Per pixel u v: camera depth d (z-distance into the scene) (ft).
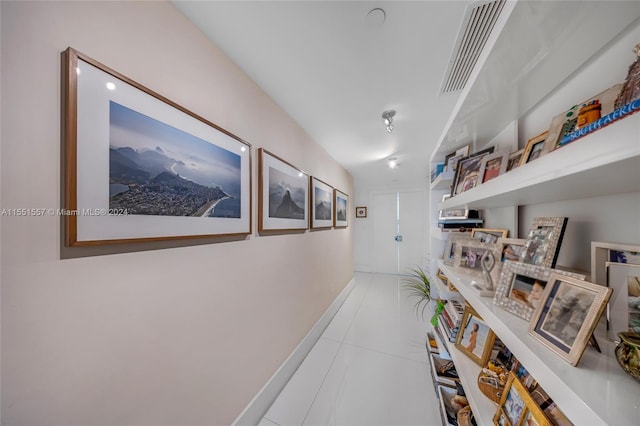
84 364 2.09
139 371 2.52
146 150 2.54
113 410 2.28
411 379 5.49
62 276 1.95
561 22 1.77
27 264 1.77
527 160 2.63
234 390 3.88
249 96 4.37
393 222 15.98
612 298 1.68
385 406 4.71
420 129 6.82
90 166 2.07
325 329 8.00
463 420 3.41
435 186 5.93
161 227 2.70
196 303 3.22
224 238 3.73
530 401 1.92
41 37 1.85
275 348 5.10
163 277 2.79
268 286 4.90
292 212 5.90
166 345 2.81
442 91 4.81
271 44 3.56
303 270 6.57
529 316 1.99
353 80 4.48
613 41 1.87
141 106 2.51
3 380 1.69
